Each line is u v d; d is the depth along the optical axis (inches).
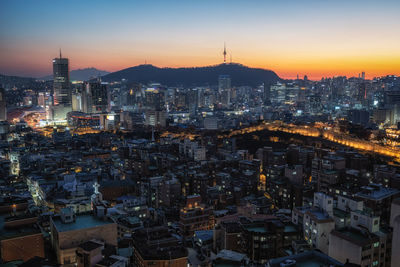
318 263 4387.3
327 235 6510.8
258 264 6579.7
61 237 6412.4
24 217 7746.1
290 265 4190.5
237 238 7253.9
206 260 6067.9
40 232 7101.4
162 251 5930.1
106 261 5546.3
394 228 5418.3
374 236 5679.1
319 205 7194.9
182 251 5944.9
